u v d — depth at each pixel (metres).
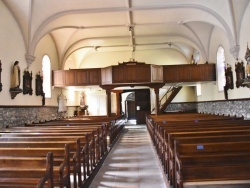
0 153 4.54
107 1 11.21
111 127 11.38
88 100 23.31
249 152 4.28
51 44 15.69
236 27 11.19
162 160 6.57
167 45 20.06
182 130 6.25
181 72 15.87
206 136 5.02
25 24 11.34
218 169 4.13
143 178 6.22
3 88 9.73
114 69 15.23
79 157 5.31
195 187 4.98
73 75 16.08
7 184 3.76
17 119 10.80
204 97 18.05
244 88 10.76
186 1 11.44
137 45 19.56
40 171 3.66
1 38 9.71
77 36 16.11
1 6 9.80
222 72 14.35
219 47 14.41
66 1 10.97
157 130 8.27
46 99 14.78
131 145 11.27
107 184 5.84
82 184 5.40
